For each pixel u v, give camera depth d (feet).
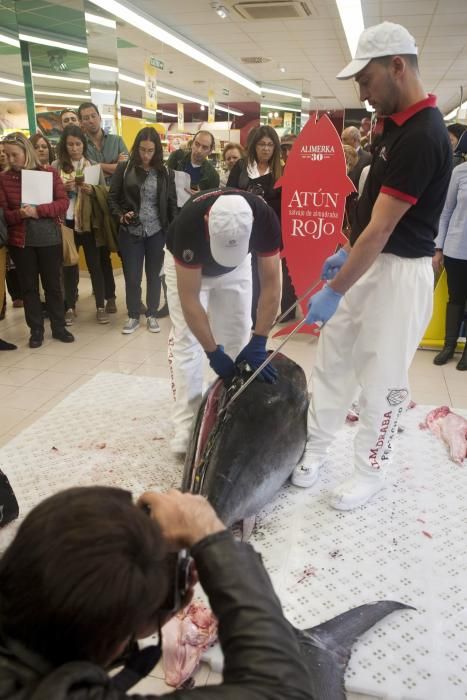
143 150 13.71
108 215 14.73
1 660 1.89
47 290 13.56
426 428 9.16
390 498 7.33
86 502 2.00
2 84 36.96
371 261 5.99
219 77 45.55
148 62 29.35
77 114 17.24
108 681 1.95
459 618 5.48
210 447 6.22
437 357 12.59
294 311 15.70
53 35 22.76
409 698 4.66
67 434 8.87
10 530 6.49
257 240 6.72
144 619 2.02
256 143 13.78
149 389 10.62
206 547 2.31
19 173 12.84
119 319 15.80
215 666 4.98
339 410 7.53
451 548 6.43
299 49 34.68
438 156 5.70
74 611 1.81
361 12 25.95
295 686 2.01
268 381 6.93
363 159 14.75
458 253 11.84
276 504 7.23
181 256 6.51
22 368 12.06
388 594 5.76
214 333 8.02
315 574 6.01
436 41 31.24
